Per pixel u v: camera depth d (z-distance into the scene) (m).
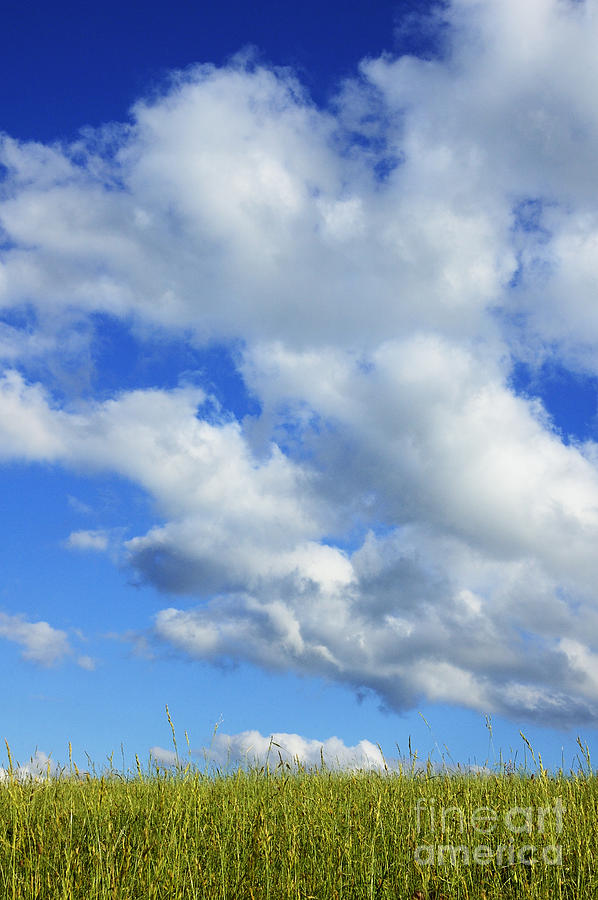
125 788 8.48
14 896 5.67
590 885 5.94
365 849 6.81
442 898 6.04
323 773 9.84
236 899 6.00
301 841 7.15
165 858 6.38
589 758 7.77
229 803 8.09
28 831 7.02
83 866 6.43
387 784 9.14
